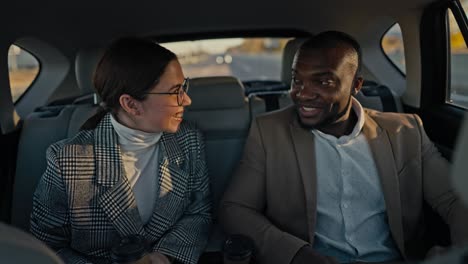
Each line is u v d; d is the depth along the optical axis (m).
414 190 1.47
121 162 1.30
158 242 1.35
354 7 2.51
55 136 1.82
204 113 1.80
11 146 1.97
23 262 0.47
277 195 1.48
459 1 1.92
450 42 2.06
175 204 1.39
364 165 1.43
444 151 1.96
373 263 1.36
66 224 1.32
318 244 1.47
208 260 1.48
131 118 1.29
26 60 2.55
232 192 1.50
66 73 2.71
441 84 2.10
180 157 1.42
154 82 1.22
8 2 1.99
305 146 1.44
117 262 1.04
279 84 2.97
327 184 1.44
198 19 2.70
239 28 2.82
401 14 2.26
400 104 2.05
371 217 1.45
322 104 1.36
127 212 1.29
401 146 1.46
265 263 1.34
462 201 0.53
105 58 1.24
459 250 0.62
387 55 2.70
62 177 1.25
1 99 1.95
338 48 1.34
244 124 1.82
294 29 2.83
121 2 2.43
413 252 1.53
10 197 1.93
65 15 2.38
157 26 2.71
